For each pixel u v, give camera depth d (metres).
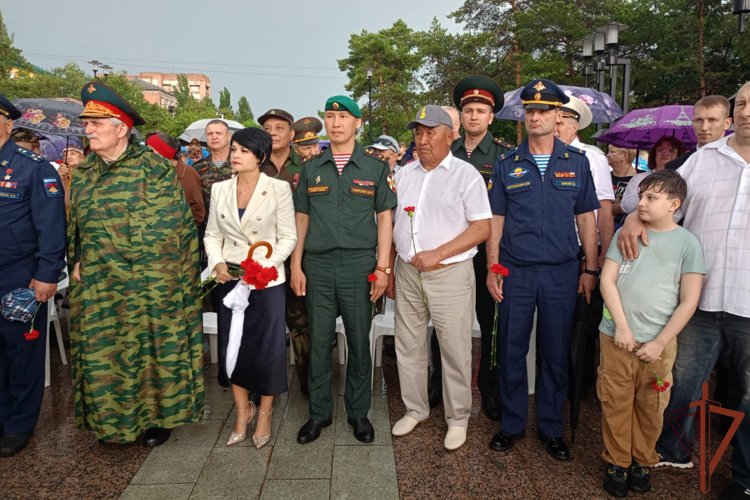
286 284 3.12
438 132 2.61
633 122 4.19
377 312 3.36
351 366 2.78
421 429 2.87
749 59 20.92
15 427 2.64
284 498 2.21
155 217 2.59
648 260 2.21
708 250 2.23
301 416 3.00
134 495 2.24
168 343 2.63
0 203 2.55
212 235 2.73
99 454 2.59
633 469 2.31
